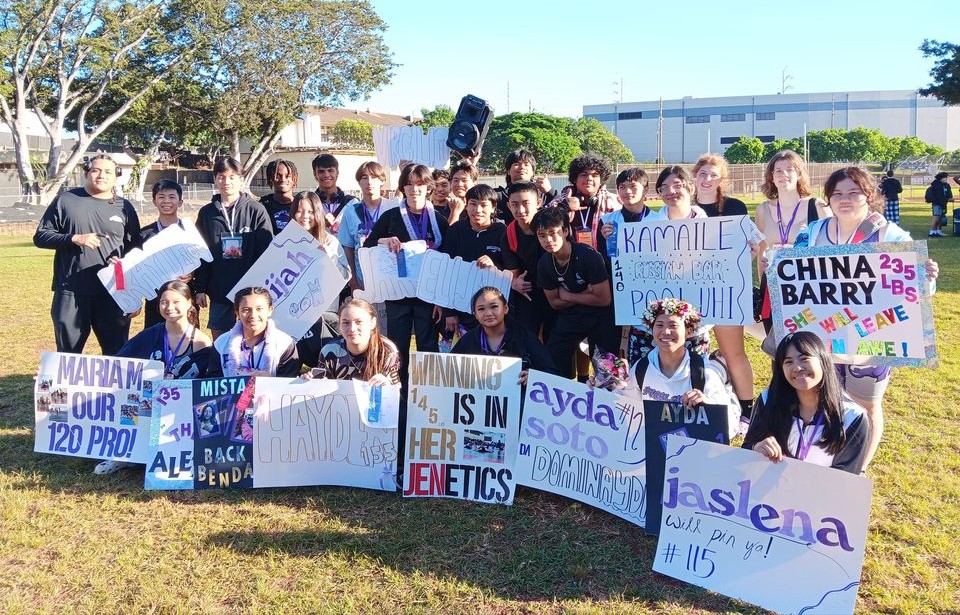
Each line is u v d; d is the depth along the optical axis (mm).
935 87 36031
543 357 5160
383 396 4840
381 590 3672
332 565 3895
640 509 4340
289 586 3715
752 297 4887
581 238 6098
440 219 6387
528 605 3547
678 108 113750
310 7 45969
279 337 5320
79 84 43156
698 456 3752
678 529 3803
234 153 49875
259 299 5168
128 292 5969
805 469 3502
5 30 37125
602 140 77562
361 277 6762
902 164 59656
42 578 3775
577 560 3932
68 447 5250
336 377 5137
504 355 5207
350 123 67375
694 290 5000
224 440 4902
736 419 4738
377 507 4602
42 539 4172
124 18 41188
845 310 4254
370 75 48406
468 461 4766
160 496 4773
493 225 6164
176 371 5402
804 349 3656
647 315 4480
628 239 5152
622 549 4059
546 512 4531
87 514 4512
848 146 87438
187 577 3799
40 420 5285
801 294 4359
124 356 5531
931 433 5543
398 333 6160
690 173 5703
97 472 5094
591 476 4551
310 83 48281
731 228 4832
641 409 4398
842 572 3398
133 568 3887
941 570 3770
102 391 5203
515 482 4703
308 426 4855
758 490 3609
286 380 4840
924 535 4059
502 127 68875
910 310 4109
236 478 4867
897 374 7035
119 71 42281
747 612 3500
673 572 3760
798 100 108250
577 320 5617
